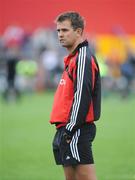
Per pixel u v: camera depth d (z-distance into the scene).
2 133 47.47
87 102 19.62
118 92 76.06
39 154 38.56
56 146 20.59
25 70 80.38
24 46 84.94
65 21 20.36
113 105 67.62
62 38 20.44
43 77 80.50
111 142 43.16
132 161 36.03
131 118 56.59
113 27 88.31
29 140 44.28
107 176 31.59
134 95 75.69
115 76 76.69
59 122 20.34
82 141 19.94
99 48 84.69
